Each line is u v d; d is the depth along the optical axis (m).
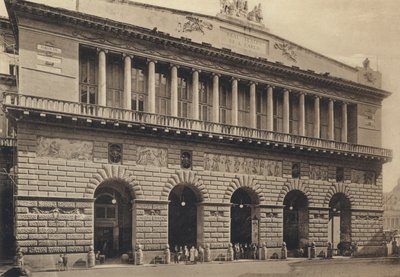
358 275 33.41
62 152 32.34
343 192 46.47
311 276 32.19
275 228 41.72
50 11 32.41
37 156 31.45
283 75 44.19
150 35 36.53
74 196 32.44
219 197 38.94
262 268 34.75
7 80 41.28
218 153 39.38
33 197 31.03
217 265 35.34
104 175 33.72
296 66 45.06
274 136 41.97
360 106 49.16
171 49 38.12
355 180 47.50
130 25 35.53
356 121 48.91
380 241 47.53
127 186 35.22
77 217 32.44
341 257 44.38
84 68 35.84
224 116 42.19
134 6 37.09
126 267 32.69
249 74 42.34
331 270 35.16
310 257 42.38
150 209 35.47
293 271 33.94
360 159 47.69
